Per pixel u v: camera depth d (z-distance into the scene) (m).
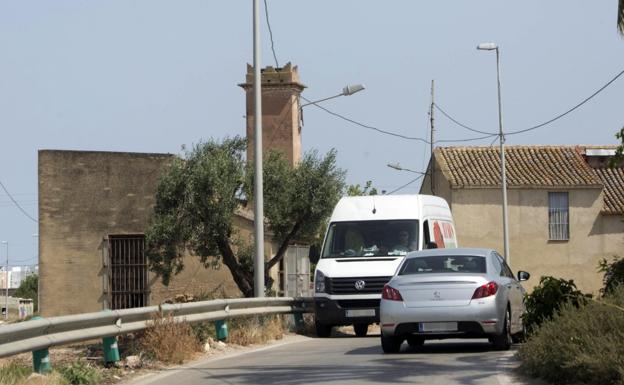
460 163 141.75
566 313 34.84
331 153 89.25
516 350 45.91
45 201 96.25
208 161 83.06
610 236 136.50
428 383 34.16
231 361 45.22
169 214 83.38
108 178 96.69
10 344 33.19
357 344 54.72
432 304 44.75
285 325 66.31
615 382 29.59
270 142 133.50
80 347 55.19
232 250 92.44
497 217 136.12
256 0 67.31
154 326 45.62
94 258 96.06
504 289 46.09
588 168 140.12
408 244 64.25
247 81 136.38
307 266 112.44
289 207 87.69
